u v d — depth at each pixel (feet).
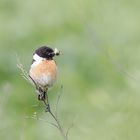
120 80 54.90
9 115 50.98
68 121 49.73
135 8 61.72
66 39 59.21
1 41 58.70
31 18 60.85
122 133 46.91
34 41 59.36
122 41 59.16
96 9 60.39
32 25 60.39
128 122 47.42
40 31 60.13
